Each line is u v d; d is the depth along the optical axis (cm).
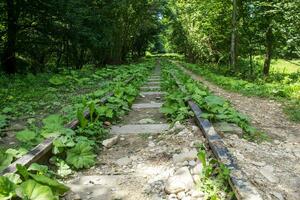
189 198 338
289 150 531
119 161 455
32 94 1062
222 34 2683
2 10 1652
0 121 672
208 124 548
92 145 504
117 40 3048
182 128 571
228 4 2331
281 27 1681
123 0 2369
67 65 2341
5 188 298
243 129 614
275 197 349
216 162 394
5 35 1792
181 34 4719
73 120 560
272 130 668
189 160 437
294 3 1516
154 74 2081
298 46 1639
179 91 879
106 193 362
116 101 755
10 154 400
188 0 3284
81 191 367
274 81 1845
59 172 407
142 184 383
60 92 1155
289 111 871
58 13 1684
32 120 712
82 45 2180
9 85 1246
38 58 2059
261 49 2230
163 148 496
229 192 334
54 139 448
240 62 2775
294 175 417
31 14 1714
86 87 1290
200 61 3934
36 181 327
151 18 3606
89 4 2170
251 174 397
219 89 1383
